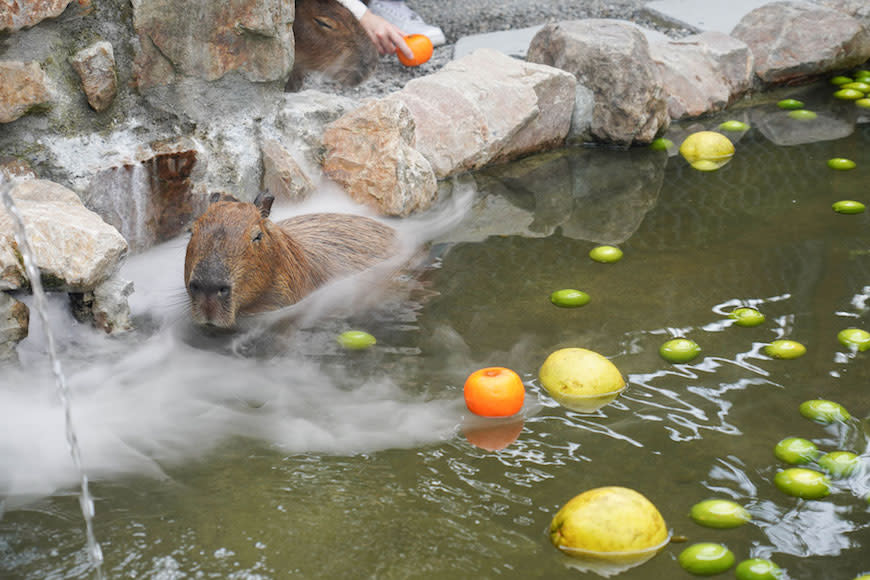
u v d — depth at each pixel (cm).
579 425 307
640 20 798
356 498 269
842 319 371
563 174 550
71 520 260
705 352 350
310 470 283
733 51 652
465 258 441
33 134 398
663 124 597
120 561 242
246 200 475
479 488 274
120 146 423
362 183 495
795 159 552
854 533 251
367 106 497
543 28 632
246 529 255
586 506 249
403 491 272
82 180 407
